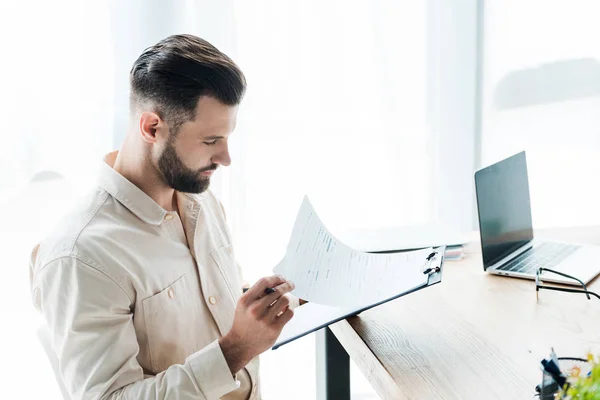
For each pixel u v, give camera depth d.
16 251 2.19
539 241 1.63
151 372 1.24
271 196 2.38
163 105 1.18
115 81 2.15
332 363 1.64
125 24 2.13
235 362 1.15
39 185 2.17
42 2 2.06
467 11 2.40
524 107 2.53
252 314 1.11
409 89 2.42
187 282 1.31
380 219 2.49
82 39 2.11
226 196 2.33
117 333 1.15
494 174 1.50
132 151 1.26
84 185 2.20
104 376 1.12
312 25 2.29
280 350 2.51
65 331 1.15
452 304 1.31
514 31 2.46
